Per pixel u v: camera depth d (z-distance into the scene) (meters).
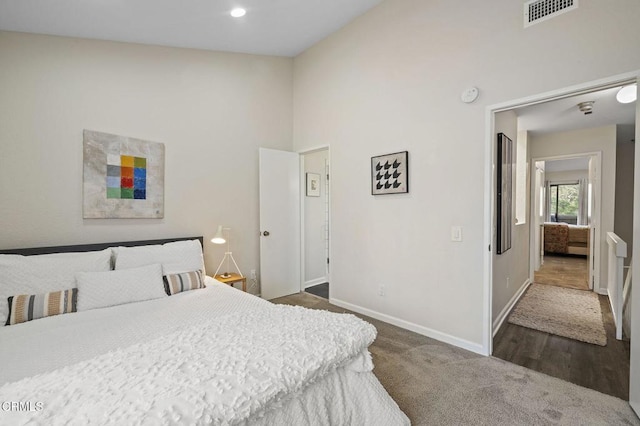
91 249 2.72
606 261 4.18
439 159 2.73
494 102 2.39
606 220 4.21
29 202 2.51
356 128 3.45
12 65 2.44
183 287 2.71
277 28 3.30
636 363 1.77
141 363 1.24
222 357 1.29
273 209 4.04
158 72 3.17
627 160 5.14
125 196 2.95
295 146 4.30
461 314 2.62
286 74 4.23
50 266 2.27
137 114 3.04
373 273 3.31
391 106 3.09
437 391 2.00
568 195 9.73
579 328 3.03
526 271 4.62
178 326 1.92
